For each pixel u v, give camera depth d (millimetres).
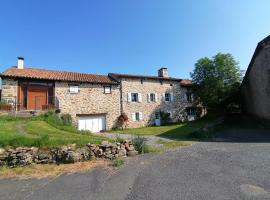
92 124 21078
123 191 5320
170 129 19031
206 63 25859
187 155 8750
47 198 5059
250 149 9336
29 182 6141
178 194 4980
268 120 17703
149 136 15516
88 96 20984
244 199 4574
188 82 29531
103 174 6703
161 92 26016
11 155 7613
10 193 5395
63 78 19656
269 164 6887
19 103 17594
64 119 18078
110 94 22469
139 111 24031
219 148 9969
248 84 22359
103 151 8633
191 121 25812
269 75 16656
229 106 27500
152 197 4895
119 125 22484
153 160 8164
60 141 8664
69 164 7816
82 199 4949
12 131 10758
